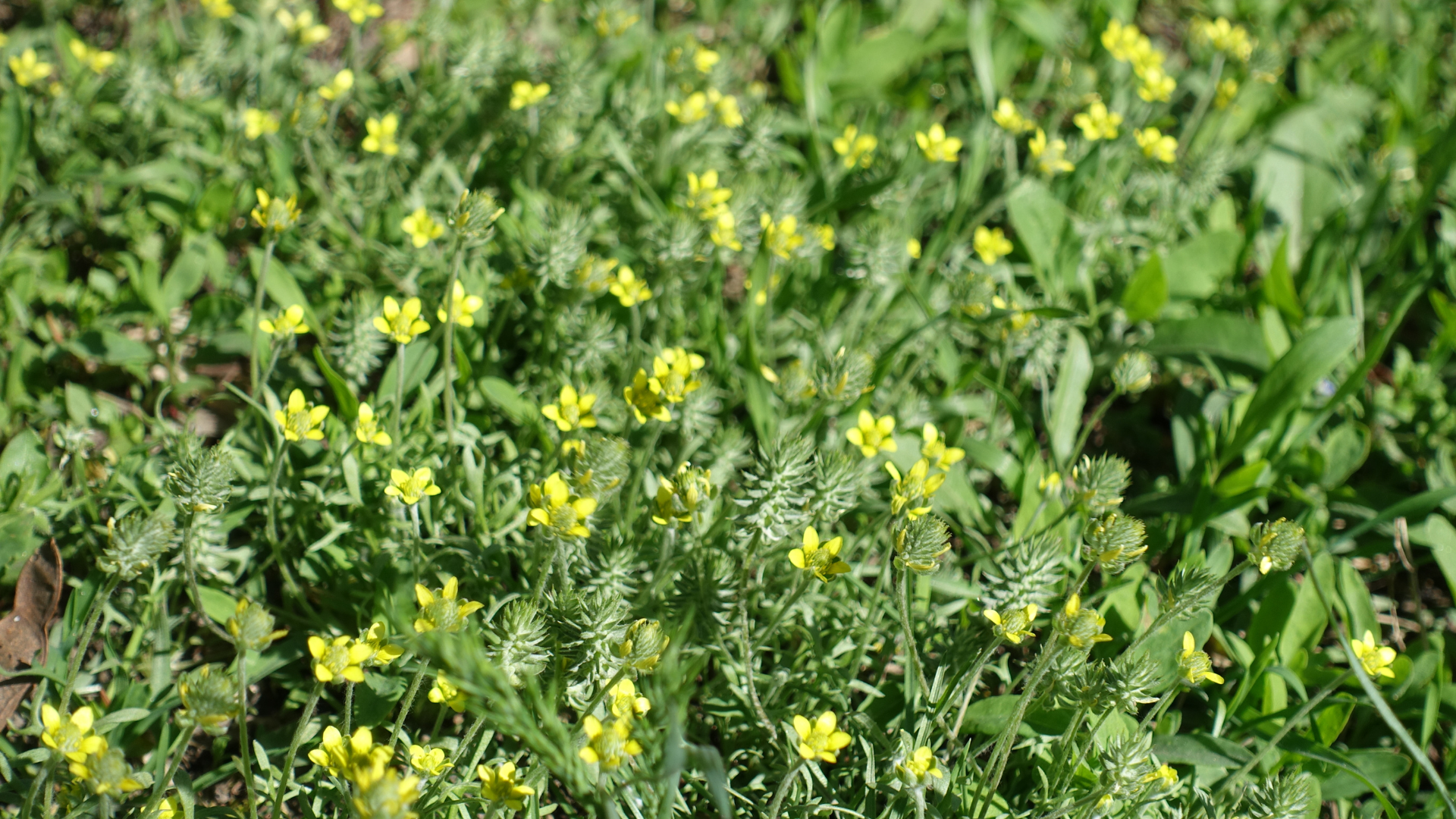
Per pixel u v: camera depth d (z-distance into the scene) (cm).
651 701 71
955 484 78
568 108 83
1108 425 83
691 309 81
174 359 79
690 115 82
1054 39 90
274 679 75
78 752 68
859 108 91
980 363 79
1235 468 80
